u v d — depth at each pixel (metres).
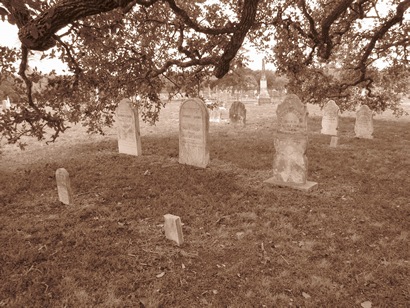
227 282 3.71
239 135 14.27
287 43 11.45
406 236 4.68
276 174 7.37
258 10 10.07
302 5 9.50
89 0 3.91
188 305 3.30
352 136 13.66
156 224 5.30
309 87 15.48
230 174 8.16
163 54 10.43
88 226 5.21
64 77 8.13
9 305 3.25
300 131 6.84
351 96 17.64
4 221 5.44
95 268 3.96
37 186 7.22
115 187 7.15
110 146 12.02
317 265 4.03
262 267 4.02
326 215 5.59
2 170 8.90
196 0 8.37
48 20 4.00
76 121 9.20
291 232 4.93
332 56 14.92
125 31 9.02
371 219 5.35
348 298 3.39
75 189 7.05
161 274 3.84
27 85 6.27
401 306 3.25
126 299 3.36
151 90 10.51
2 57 5.78
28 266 4.00
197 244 4.62
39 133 7.02
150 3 6.32
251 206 6.03
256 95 54.59
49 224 5.25
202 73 11.01
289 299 3.38
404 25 12.02
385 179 7.50
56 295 3.44
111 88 9.78
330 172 8.12
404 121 18.83
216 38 9.55
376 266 3.97
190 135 8.88
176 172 8.25
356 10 10.69
